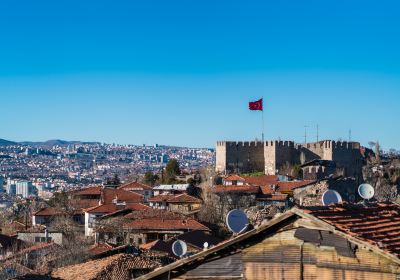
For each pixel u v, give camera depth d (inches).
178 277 737.0
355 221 689.0
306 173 5088.6
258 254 692.7
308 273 663.8
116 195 4576.8
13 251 2736.2
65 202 4958.2
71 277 1787.6
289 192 4082.2
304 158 5447.8
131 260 1904.5
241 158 5506.9
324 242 654.5
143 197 4549.7
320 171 5059.1
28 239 3567.9
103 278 1733.5
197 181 5403.5
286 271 675.4
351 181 4156.0
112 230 3206.2
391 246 635.5
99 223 3565.5
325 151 5383.9
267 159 5447.8
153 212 3526.1
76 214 4375.0
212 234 3179.1
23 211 5305.1
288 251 676.7
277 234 684.1
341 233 638.5
